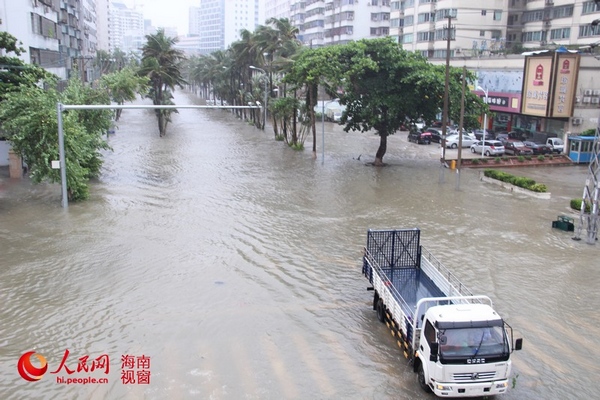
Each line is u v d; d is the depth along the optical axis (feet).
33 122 96.43
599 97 158.51
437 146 182.50
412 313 51.42
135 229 87.20
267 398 44.42
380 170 140.36
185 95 507.71
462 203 107.96
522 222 95.61
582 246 83.61
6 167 130.00
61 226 87.61
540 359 51.37
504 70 180.75
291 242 82.99
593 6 193.67
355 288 66.69
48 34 184.85
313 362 49.90
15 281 66.39
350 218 96.37
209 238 83.92
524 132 181.78
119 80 152.05
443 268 72.08
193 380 46.70
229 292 64.75
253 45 236.22
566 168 148.15
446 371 41.78
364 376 47.70
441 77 130.82
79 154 101.24
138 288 65.36
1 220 90.12
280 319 58.18
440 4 229.45
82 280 67.26
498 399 44.68
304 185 121.90
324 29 368.27
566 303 63.67
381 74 137.39
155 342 53.01
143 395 44.47
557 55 155.43
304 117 184.03
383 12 330.13
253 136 208.13
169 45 211.20
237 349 51.98
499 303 63.10
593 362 51.11
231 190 115.85
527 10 224.33
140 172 133.18
